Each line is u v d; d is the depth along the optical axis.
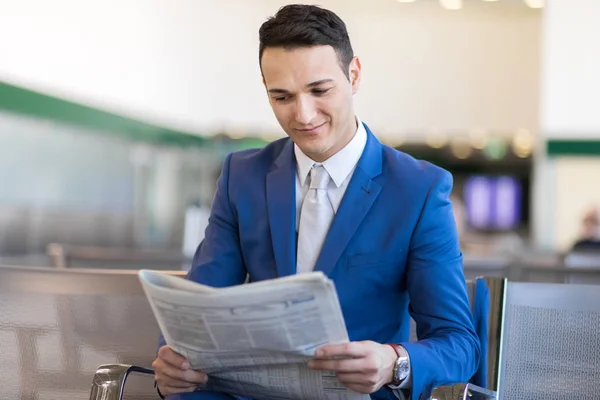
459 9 11.15
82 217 7.88
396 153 1.56
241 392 1.37
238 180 1.61
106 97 8.39
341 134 1.44
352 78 1.49
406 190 1.48
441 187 1.49
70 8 7.63
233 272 1.62
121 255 3.54
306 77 1.36
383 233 1.47
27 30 6.93
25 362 1.77
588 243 4.70
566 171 9.81
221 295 1.13
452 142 11.35
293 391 1.30
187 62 10.42
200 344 1.25
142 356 1.74
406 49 11.34
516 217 12.89
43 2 7.17
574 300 1.65
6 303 1.80
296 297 1.12
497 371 1.60
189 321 1.21
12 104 6.68
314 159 1.52
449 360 1.38
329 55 1.38
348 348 1.20
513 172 12.86
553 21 9.75
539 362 1.63
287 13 1.38
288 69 1.36
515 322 1.66
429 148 11.63
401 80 11.37
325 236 1.50
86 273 1.79
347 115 1.44
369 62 11.42
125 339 1.75
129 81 8.90
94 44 8.10
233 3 11.08
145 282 1.20
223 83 11.14
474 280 1.67
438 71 11.27
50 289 1.79
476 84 11.18
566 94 9.73
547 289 1.67
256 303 1.13
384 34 11.39
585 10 9.66
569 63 9.72
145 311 1.75
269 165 1.61
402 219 1.46
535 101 11.01
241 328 1.18
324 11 1.40
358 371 1.22
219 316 1.17
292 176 1.55
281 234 1.51
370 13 11.38
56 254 3.57
